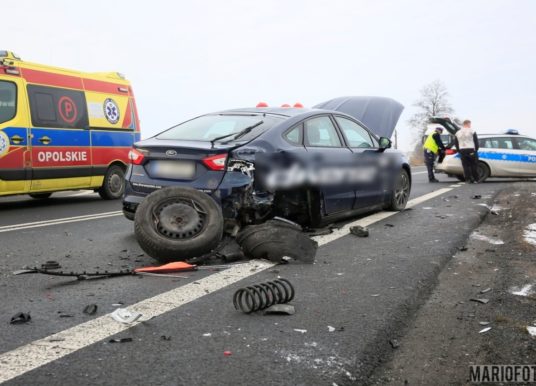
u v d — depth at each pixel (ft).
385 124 42.04
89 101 36.55
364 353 10.12
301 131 21.26
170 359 9.75
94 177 37.09
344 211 23.56
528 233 21.22
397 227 23.54
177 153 18.76
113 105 38.83
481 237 21.72
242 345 10.42
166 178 18.93
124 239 21.57
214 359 9.77
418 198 35.45
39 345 10.36
